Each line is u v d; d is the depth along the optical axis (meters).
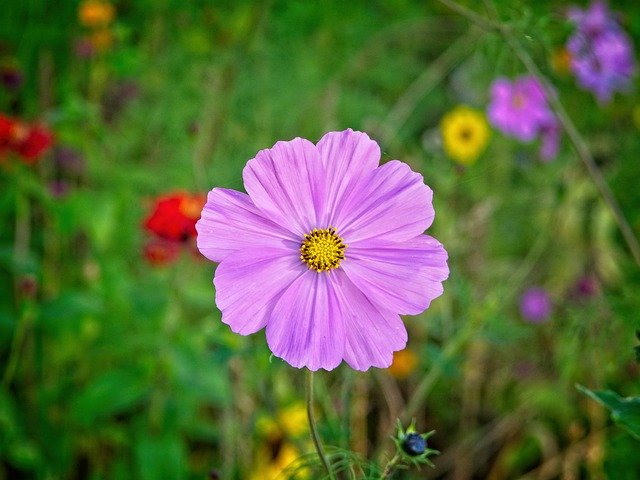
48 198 0.47
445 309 0.46
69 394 0.48
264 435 0.46
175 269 0.46
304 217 0.24
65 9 0.57
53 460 0.46
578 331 0.44
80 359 0.49
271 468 0.45
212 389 0.43
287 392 0.47
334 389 0.45
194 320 0.54
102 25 0.56
